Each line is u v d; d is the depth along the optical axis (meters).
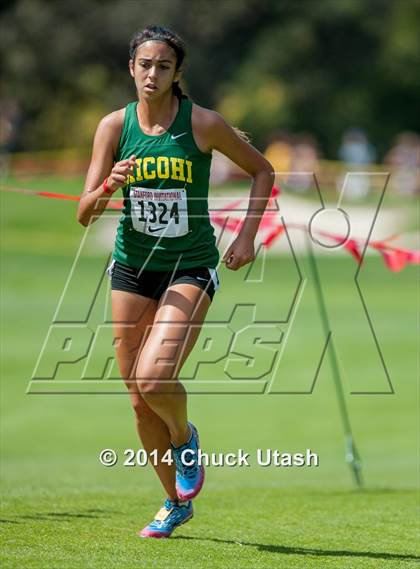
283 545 17.02
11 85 148.38
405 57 170.75
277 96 162.75
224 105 162.25
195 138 16.59
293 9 172.50
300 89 167.00
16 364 45.88
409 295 66.75
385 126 170.00
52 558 15.37
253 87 163.88
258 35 171.75
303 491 23.59
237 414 40.38
